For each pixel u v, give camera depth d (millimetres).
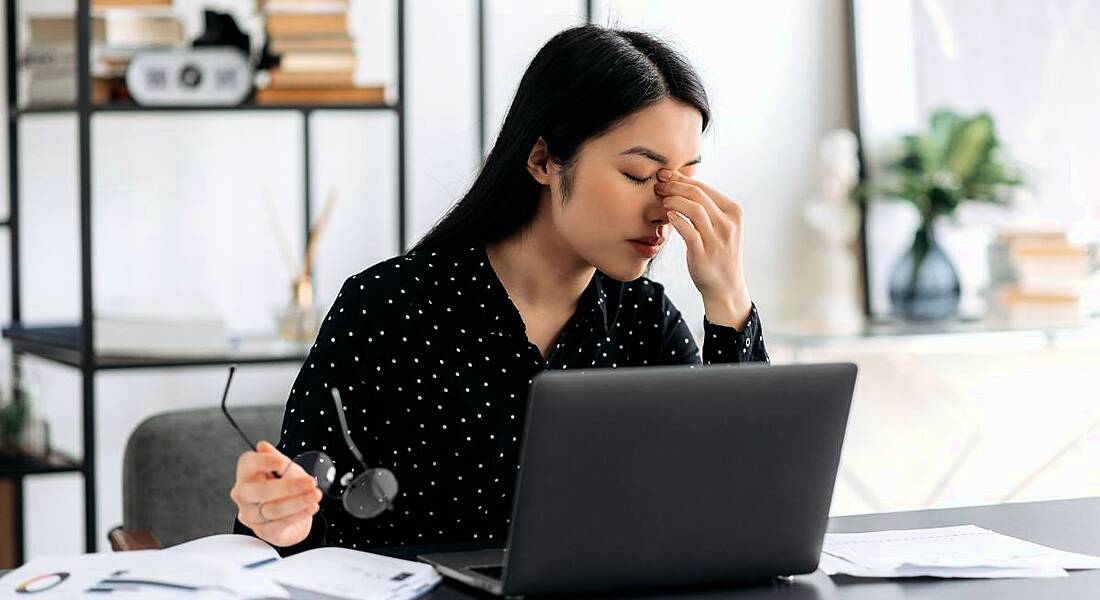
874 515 1646
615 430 1229
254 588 1229
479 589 1296
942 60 3848
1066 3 3705
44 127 3152
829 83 3926
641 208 1628
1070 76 3695
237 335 3160
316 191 3373
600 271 1788
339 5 2791
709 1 3770
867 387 3766
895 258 3932
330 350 1677
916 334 3383
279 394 3369
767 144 3865
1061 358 3637
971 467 3717
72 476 3221
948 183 3736
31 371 2803
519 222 1742
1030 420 3664
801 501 1318
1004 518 1632
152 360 2711
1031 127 3746
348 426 1660
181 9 3217
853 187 3824
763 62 3848
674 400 1246
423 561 1399
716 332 1692
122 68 2742
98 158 3205
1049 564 1385
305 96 2783
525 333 1724
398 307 1710
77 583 1224
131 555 1315
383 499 1355
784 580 1352
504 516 1724
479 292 1726
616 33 1677
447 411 1708
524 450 1209
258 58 2936
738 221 1697
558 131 1630
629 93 1592
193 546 1368
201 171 3283
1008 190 3760
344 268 3404
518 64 3533
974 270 3895
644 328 1886
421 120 3443
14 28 3064
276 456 1368
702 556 1299
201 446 2244
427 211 3457
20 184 3115
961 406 3736
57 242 3180
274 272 3350
